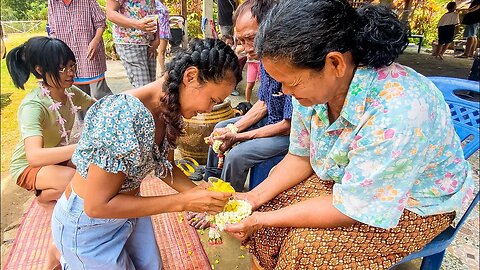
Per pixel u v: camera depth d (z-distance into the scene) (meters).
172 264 2.00
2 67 3.66
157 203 1.35
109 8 3.19
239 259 2.08
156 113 1.35
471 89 1.73
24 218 2.30
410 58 8.50
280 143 2.13
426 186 1.34
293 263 1.34
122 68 6.30
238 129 2.34
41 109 1.93
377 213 1.22
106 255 1.48
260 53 1.15
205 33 5.53
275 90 2.10
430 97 1.20
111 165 1.23
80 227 1.41
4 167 2.82
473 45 8.44
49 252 1.80
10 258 1.98
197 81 1.23
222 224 1.38
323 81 1.16
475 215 2.40
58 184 1.92
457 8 8.54
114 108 1.22
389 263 1.37
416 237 1.35
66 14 3.13
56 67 1.90
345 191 1.24
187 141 2.86
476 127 1.70
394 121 1.14
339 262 1.33
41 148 1.86
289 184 1.62
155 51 3.54
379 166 1.18
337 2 1.10
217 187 1.56
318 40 1.06
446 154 1.31
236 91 4.86
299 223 1.34
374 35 1.12
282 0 1.15
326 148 1.43
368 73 1.20
